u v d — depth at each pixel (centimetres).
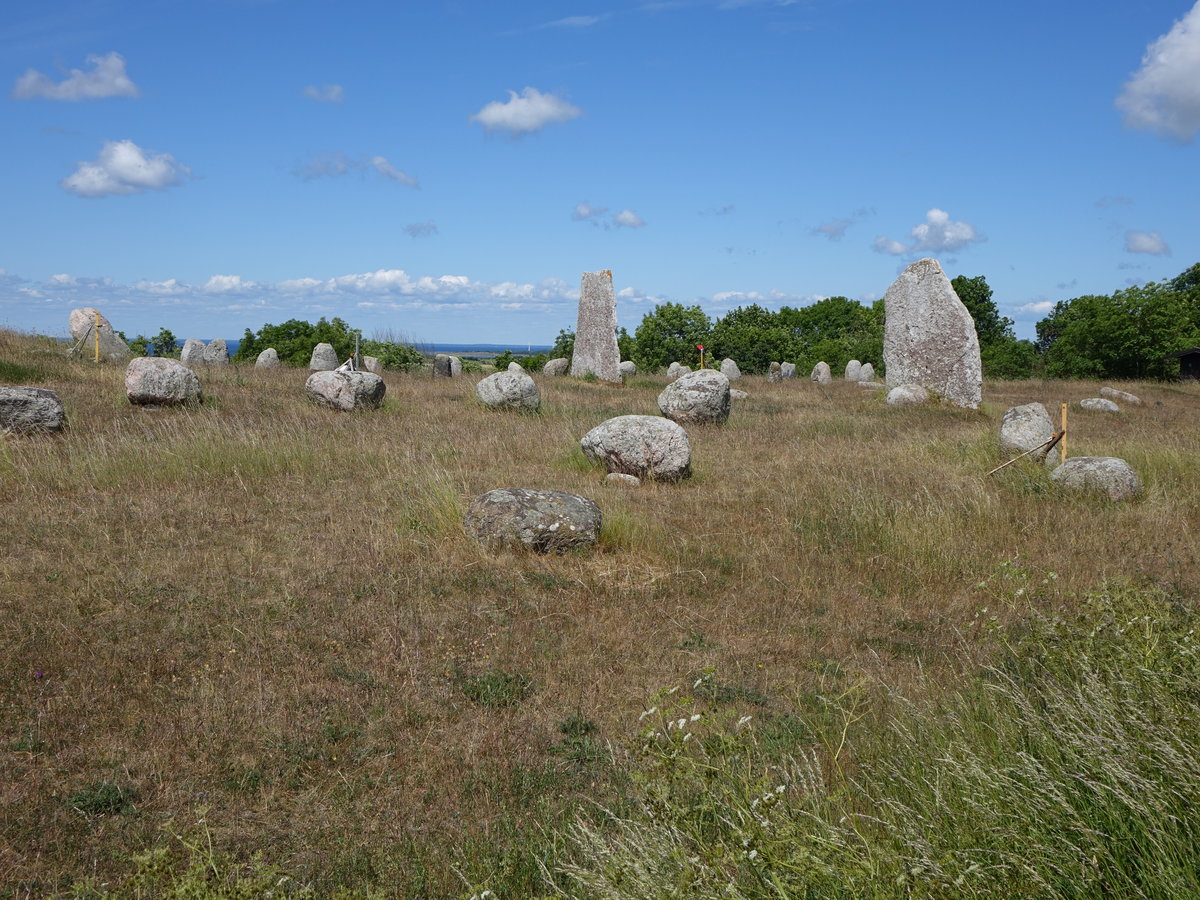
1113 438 1606
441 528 844
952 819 323
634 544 841
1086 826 290
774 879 271
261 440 1200
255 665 571
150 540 809
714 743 352
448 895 364
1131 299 4250
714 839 310
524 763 475
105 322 2331
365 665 583
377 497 998
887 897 266
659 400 1766
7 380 1631
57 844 389
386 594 703
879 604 740
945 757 360
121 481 1001
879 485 1120
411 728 509
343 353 4094
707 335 4369
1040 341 6119
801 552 865
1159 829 275
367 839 407
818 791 366
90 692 521
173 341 3559
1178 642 407
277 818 421
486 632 645
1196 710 337
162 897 306
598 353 2705
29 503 898
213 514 905
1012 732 402
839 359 4778
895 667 602
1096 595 504
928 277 2191
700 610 711
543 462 1245
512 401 1745
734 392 2359
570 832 386
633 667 599
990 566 819
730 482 1171
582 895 336
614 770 464
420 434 1416
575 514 827
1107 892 271
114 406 1467
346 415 1577
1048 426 1306
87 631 602
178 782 443
